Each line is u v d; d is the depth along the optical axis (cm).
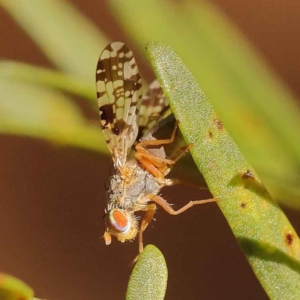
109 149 5
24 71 5
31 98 5
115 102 5
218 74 5
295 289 5
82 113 5
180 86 5
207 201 5
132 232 5
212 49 5
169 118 5
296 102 5
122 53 5
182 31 5
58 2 5
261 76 5
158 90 5
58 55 5
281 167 5
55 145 5
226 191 5
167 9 5
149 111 5
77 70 5
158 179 5
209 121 5
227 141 5
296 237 5
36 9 5
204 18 5
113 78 5
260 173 5
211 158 5
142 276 5
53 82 5
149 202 5
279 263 5
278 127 5
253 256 5
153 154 5
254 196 5
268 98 5
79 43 5
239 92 5
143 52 5
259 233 5
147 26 5
